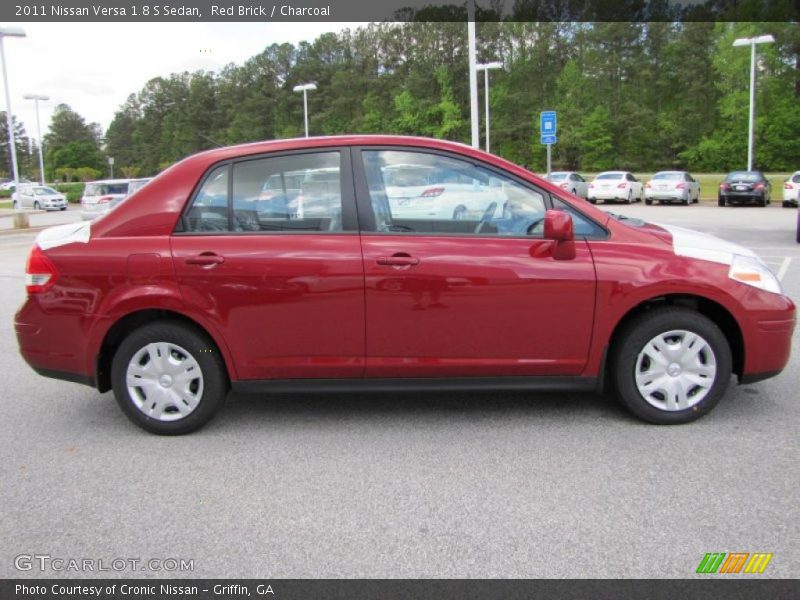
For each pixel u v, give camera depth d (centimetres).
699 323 414
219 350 424
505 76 7319
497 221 417
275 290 408
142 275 411
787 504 325
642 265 410
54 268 417
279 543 301
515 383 421
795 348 603
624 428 425
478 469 371
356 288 407
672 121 6256
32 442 424
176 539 306
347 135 426
